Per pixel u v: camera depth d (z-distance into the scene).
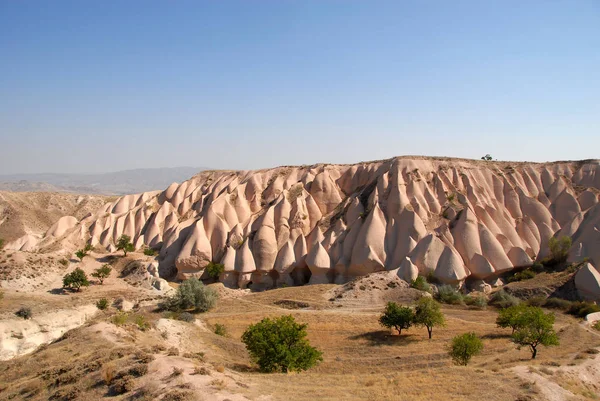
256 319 50.50
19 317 41.28
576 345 38.09
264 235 75.56
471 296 60.75
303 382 27.03
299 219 79.75
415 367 34.25
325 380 27.92
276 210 81.38
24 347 39.75
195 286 56.22
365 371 34.41
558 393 25.61
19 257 65.12
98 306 51.69
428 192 77.88
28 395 23.33
